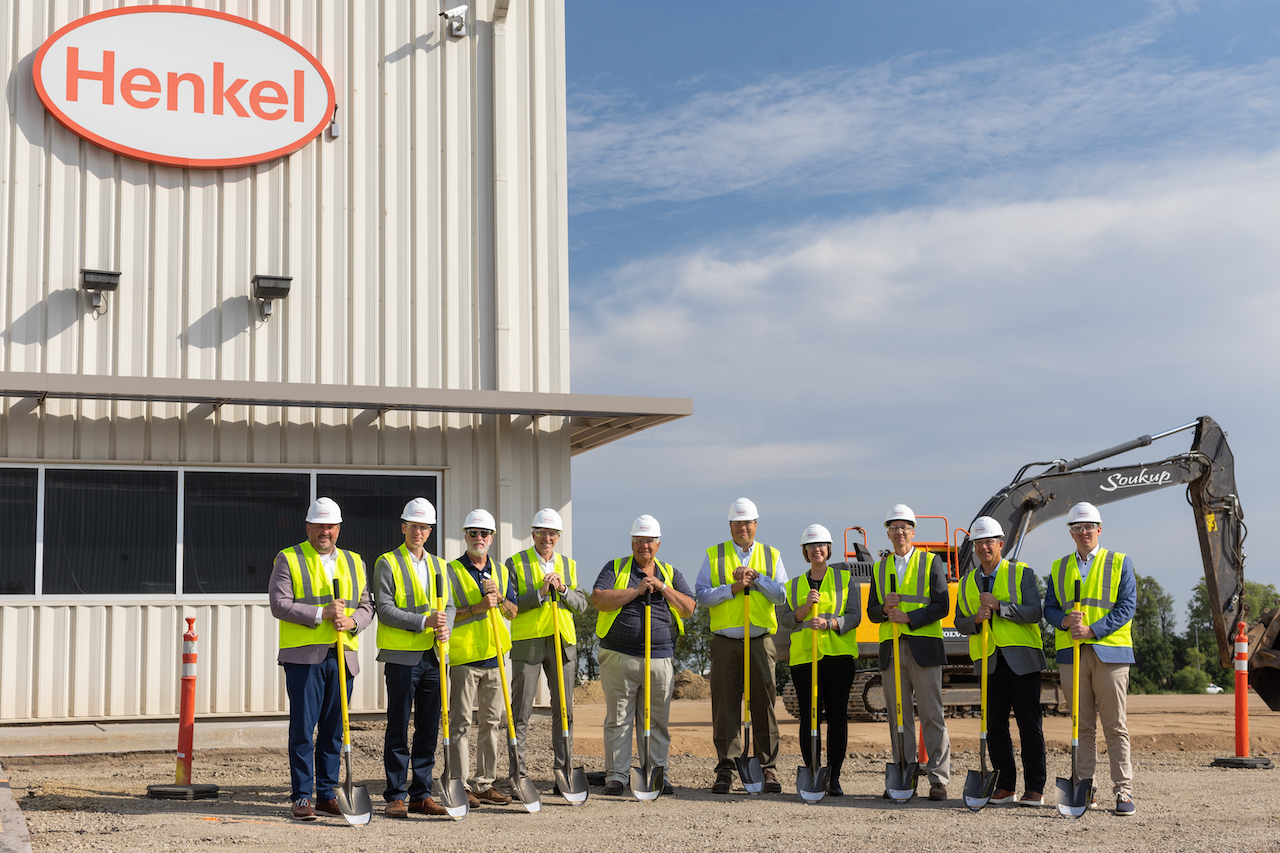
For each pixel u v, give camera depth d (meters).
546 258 13.08
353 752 10.74
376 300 12.41
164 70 11.95
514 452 12.62
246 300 12.02
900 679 8.73
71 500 11.26
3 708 10.76
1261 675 15.77
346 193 12.47
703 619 33.78
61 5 11.77
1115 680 8.12
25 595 10.97
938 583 8.70
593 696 24.03
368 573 12.07
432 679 7.80
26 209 11.45
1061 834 7.20
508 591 8.55
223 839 6.62
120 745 10.91
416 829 7.18
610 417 12.79
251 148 12.13
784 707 19.16
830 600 8.84
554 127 13.33
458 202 12.84
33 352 11.29
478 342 12.68
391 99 12.74
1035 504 15.14
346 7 12.73
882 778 10.12
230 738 11.24
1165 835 7.19
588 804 8.29
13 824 6.50
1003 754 8.45
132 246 11.75
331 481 12.08
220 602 11.52
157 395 10.79
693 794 8.87
